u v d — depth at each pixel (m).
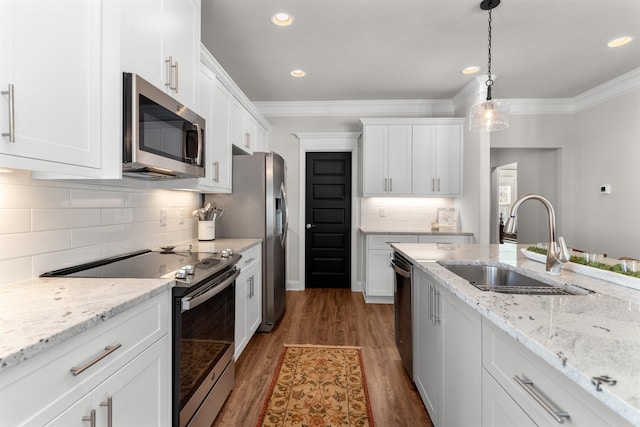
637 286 1.20
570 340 0.73
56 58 1.02
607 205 3.71
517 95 3.99
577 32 2.53
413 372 2.04
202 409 1.51
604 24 2.42
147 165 1.36
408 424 1.71
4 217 1.16
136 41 1.35
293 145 4.36
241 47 2.78
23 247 1.23
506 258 1.93
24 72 0.90
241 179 2.93
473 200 3.65
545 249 1.86
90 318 0.81
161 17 1.54
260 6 2.20
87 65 1.16
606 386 0.54
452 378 1.39
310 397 1.94
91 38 1.18
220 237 2.95
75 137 1.10
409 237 3.72
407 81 3.54
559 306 0.99
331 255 4.45
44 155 0.97
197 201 2.86
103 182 1.67
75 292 1.06
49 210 1.34
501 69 3.23
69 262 1.45
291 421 1.73
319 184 4.43
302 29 2.50
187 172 1.71
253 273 2.64
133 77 1.27
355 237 4.32
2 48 0.84
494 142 4.19
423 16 2.32
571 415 0.66
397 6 2.21
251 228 2.93
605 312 0.93
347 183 4.41
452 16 2.32
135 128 1.27
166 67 1.58
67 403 0.75
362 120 3.93
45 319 0.79
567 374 0.62
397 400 1.92
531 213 4.79
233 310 1.98
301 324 3.13
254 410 1.81
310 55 2.93
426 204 4.27
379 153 3.95
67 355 0.75
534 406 0.79
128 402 0.98
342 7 2.22
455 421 1.36
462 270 1.84
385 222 4.30
